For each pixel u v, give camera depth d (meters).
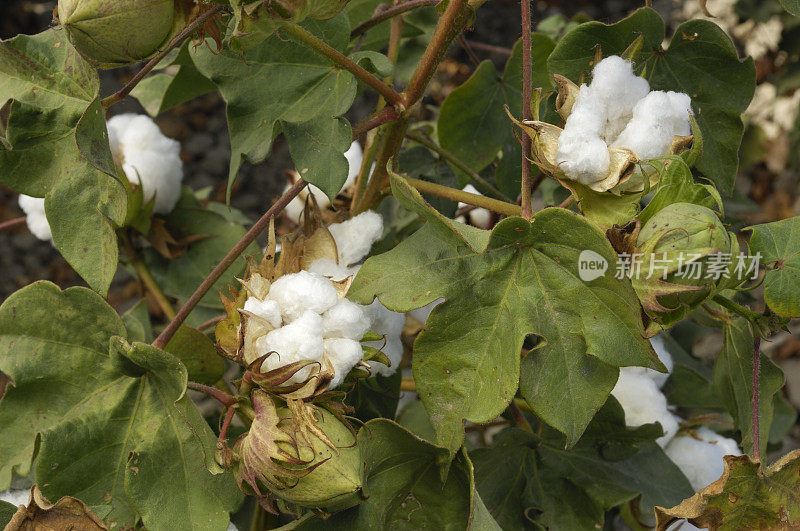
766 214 3.07
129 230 1.20
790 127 3.00
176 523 1.00
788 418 1.53
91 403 1.02
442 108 1.23
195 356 1.08
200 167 3.56
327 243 1.04
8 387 1.02
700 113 1.11
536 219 0.96
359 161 1.19
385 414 1.11
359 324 0.98
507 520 1.12
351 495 0.96
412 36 1.26
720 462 1.18
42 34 1.01
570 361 0.97
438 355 0.98
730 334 1.12
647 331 0.96
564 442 1.13
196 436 0.98
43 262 3.27
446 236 0.97
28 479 1.11
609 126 1.00
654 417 1.15
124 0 0.94
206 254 1.22
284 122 1.02
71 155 1.01
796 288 0.97
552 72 1.08
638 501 1.18
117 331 1.02
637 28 1.07
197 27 0.96
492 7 3.91
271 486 0.96
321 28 1.04
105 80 3.27
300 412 0.96
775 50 2.78
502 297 0.98
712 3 2.94
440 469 1.01
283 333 0.96
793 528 0.98
